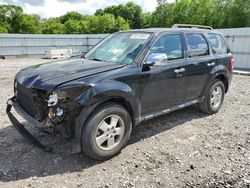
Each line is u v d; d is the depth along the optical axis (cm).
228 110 581
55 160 346
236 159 356
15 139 405
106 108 331
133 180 304
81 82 312
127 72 355
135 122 378
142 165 337
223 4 4088
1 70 1341
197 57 475
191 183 299
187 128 467
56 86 302
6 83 897
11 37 2511
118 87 336
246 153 374
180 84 440
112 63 382
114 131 348
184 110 569
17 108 367
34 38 2639
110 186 292
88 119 320
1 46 2478
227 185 296
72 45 2850
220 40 551
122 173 318
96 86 317
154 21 5666
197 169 329
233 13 3753
